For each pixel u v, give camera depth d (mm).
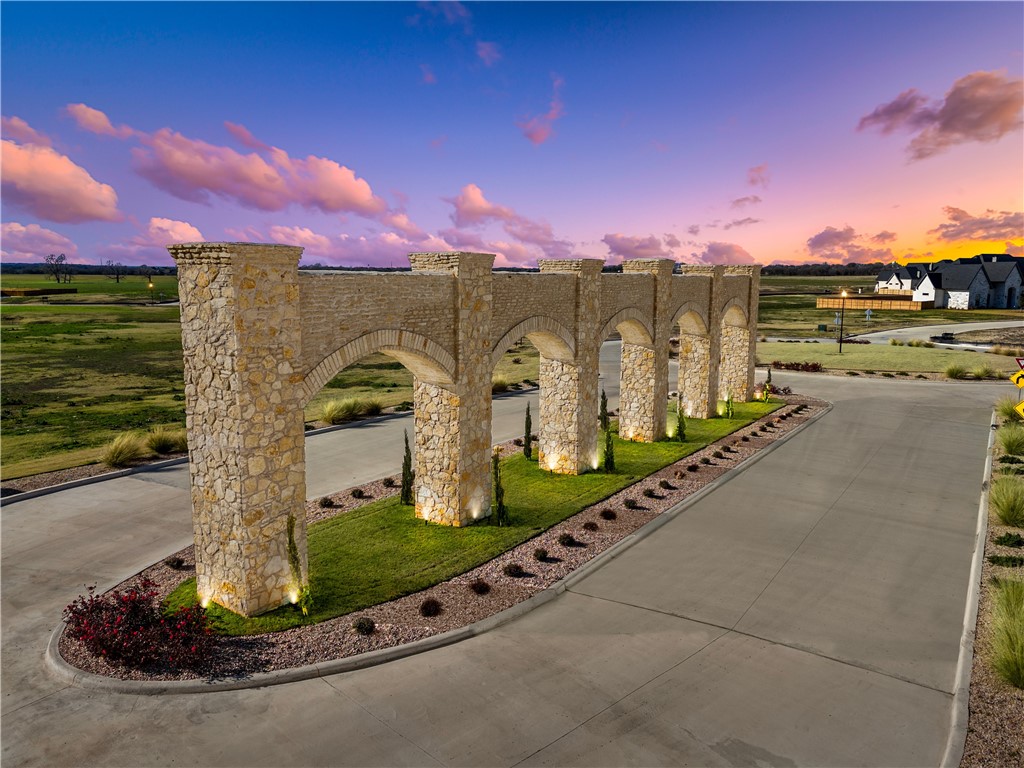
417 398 19312
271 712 10883
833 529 19047
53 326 79062
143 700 11164
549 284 22000
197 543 14375
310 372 14523
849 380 45438
